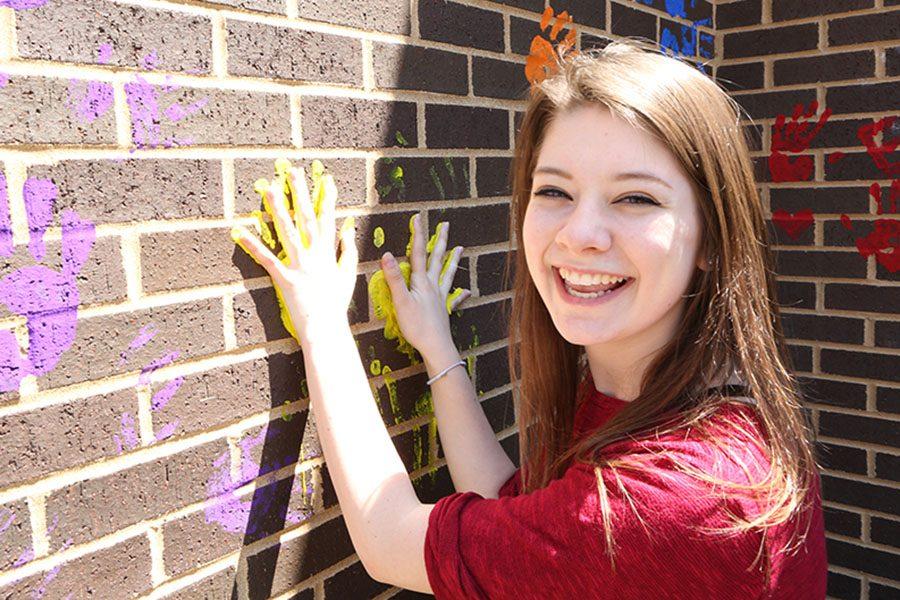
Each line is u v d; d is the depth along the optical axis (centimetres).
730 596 123
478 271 212
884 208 282
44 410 127
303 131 165
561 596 127
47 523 129
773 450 133
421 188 193
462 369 190
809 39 293
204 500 152
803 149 298
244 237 155
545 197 146
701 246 144
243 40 153
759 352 140
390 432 190
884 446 290
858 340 292
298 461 170
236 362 156
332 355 158
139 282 139
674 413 138
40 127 125
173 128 143
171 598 147
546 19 229
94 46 131
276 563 166
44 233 126
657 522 122
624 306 141
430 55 194
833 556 304
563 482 134
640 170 134
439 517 138
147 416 142
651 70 139
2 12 120
